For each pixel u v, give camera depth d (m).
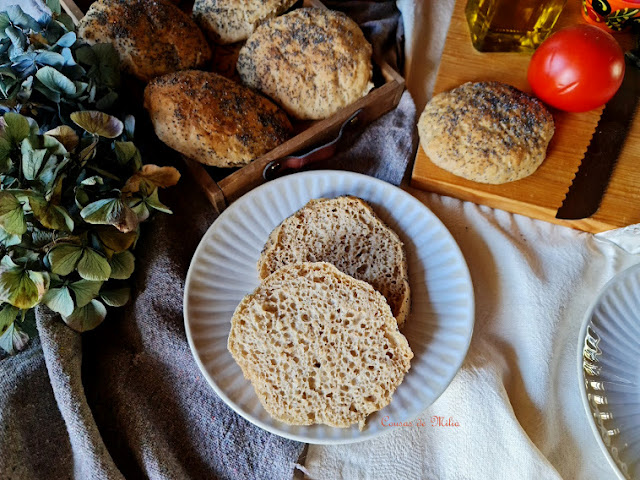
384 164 0.39
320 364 0.32
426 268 0.35
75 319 0.32
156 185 0.32
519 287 0.35
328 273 0.32
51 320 0.32
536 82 0.36
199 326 0.34
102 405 0.34
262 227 0.37
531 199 0.36
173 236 0.37
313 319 0.32
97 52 0.34
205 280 0.35
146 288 0.35
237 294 0.35
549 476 0.31
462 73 0.40
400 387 0.32
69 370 0.32
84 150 0.29
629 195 0.37
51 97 0.31
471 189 0.37
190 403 0.34
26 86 0.29
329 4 0.44
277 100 0.38
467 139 0.35
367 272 0.34
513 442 0.31
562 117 0.38
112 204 0.28
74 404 0.31
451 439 0.33
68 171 0.28
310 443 0.31
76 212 0.29
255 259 0.36
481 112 0.35
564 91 0.35
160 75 0.38
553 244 0.37
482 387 0.33
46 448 0.32
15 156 0.27
